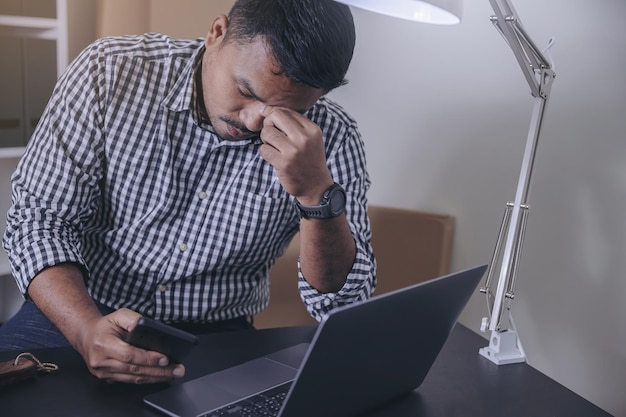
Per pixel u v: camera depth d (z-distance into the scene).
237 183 1.53
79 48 2.42
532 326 2.02
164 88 1.49
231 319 1.64
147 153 1.49
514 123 1.95
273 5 1.20
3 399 1.04
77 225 1.46
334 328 0.88
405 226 2.02
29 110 2.07
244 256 1.57
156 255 1.53
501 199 1.99
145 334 1.07
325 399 0.98
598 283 1.90
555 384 1.24
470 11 1.97
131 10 2.36
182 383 1.12
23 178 1.45
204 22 2.32
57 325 1.23
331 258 1.38
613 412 1.91
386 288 2.04
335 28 1.20
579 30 1.85
